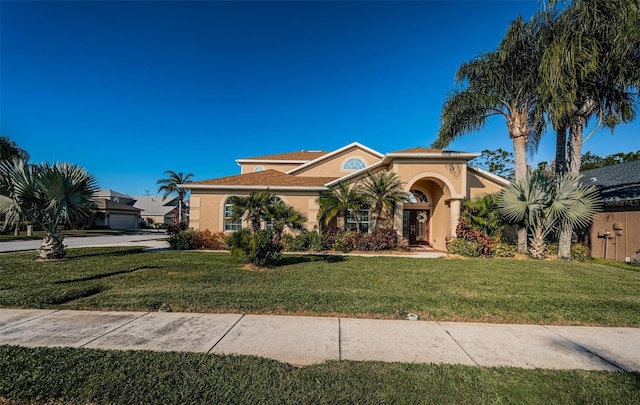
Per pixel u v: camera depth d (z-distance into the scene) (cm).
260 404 285
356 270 961
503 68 1381
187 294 649
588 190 1266
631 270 1104
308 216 1628
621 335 479
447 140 1628
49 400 293
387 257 1288
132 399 291
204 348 404
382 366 361
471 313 562
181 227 2273
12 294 638
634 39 1036
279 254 1055
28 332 449
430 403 294
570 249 1341
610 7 1055
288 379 326
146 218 5934
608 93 1242
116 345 409
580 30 1114
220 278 813
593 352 416
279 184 1656
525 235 1417
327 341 434
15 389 304
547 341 450
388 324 506
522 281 848
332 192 1562
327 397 297
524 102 1422
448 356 396
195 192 1642
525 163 1446
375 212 1579
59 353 376
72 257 1191
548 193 1288
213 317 523
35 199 1047
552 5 1183
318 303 601
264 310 557
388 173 1648
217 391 304
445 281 828
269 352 397
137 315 529
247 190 1638
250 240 958
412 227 1905
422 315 549
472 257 1328
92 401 291
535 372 356
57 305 574
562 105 1141
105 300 603
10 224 1066
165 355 376
